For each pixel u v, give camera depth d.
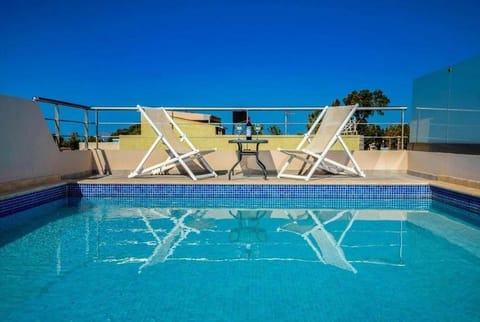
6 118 4.12
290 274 2.29
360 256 2.66
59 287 2.06
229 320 1.69
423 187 4.82
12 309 1.80
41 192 4.32
